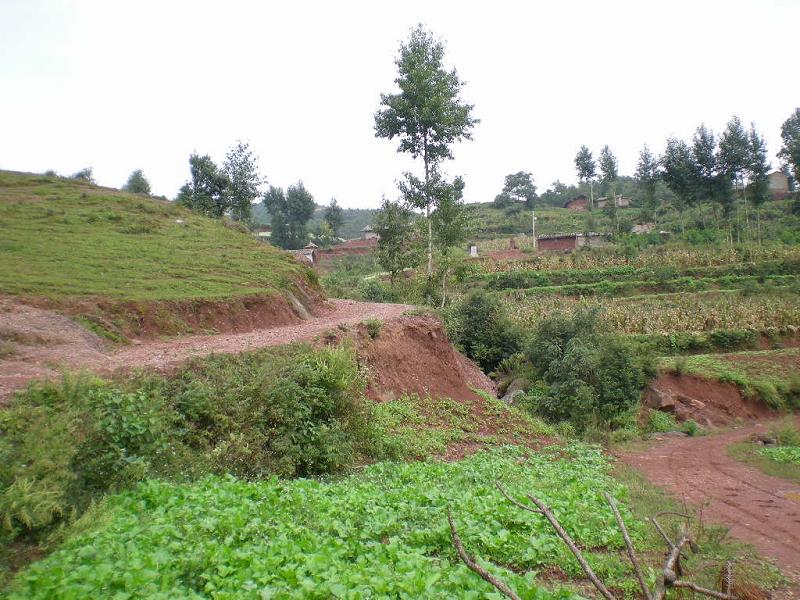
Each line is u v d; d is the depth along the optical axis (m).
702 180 62.59
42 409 8.56
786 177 81.88
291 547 6.57
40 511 6.74
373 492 9.88
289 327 19.95
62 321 14.59
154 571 5.61
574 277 52.03
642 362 29.14
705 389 31.92
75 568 5.84
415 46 34.88
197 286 19.69
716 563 6.00
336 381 13.13
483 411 20.56
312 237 85.69
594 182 105.19
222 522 7.25
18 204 25.66
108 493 8.35
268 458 11.33
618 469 15.25
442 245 36.84
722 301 43.41
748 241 57.16
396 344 20.47
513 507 9.27
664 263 52.84
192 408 11.31
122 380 11.05
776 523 10.38
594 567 7.37
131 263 20.69
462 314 33.41
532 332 32.59
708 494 12.70
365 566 6.43
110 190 31.72
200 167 38.38
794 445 20.94
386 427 15.18
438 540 7.71
